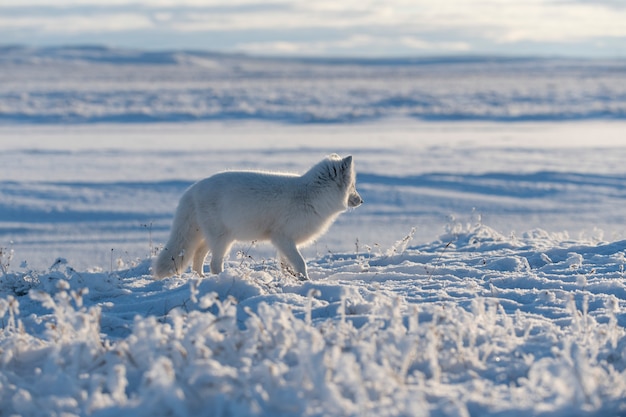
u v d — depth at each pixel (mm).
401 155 25469
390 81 103875
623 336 4762
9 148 27312
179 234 7602
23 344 4637
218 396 3555
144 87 77188
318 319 5449
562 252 8648
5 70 140375
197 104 52438
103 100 55312
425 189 18969
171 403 3461
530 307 6016
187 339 4277
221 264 7477
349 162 7793
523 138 31484
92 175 20891
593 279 7070
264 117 43688
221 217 7371
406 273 7766
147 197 17844
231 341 4371
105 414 3564
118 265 9250
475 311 5273
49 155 25281
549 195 18203
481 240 9844
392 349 4141
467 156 25203
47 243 13344
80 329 4527
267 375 3787
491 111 46938
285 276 7211
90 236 13953
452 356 4441
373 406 3592
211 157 24656
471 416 3648
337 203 7805
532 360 4348
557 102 56906
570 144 28938
